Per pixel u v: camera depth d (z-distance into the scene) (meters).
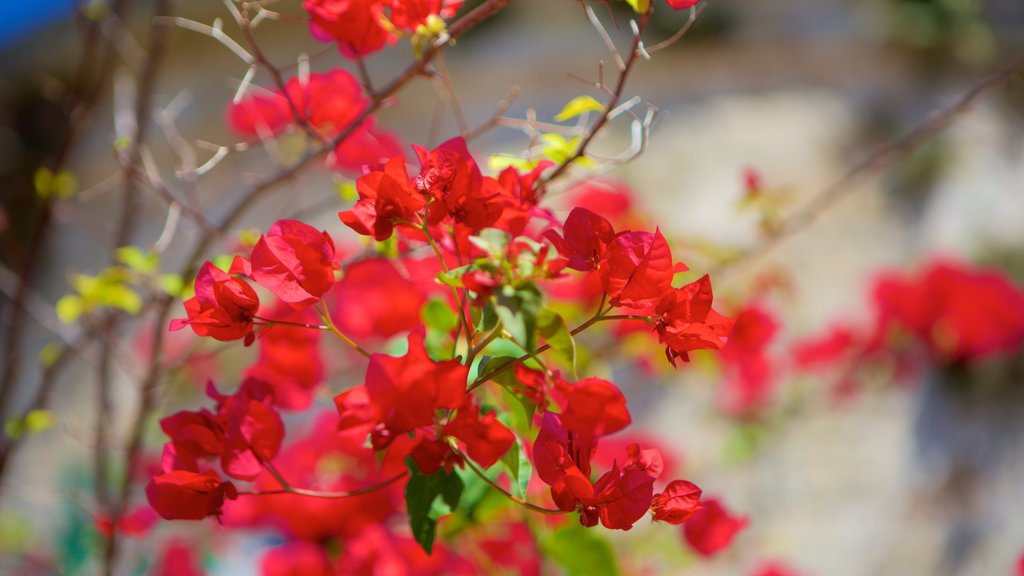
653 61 3.04
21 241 2.74
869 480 2.60
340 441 1.35
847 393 2.59
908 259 2.87
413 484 0.96
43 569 2.15
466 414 0.94
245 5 1.09
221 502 0.96
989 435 2.64
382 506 1.36
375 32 1.06
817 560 2.49
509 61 3.01
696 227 2.84
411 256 1.11
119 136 1.35
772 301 2.67
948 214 2.94
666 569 1.73
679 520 0.93
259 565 1.38
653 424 2.60
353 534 1.36
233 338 0.95
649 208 2.68
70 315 1.31
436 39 1.06
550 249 0.97
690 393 2.59
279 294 0.95
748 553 2.41
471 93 3.03
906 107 3.13
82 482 2.04
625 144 2.94
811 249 2.84
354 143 1.24
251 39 1.09
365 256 1.13
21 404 2.73
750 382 2.33
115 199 2.99
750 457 2.47
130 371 1.37
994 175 3.00
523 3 3.06
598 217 0.94
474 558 1.30
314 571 1.36
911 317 2.52
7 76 3.12
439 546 1.28
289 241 0.95
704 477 2.54
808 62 3.18
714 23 3.07
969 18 3.18
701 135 3.02
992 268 2.82
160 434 1.78
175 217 1.23
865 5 3.20
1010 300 2.49
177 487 0.95
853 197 2.96
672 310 0.93
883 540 2.53
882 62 3.20
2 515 2.28
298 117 1.11
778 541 2.48
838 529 2.54
